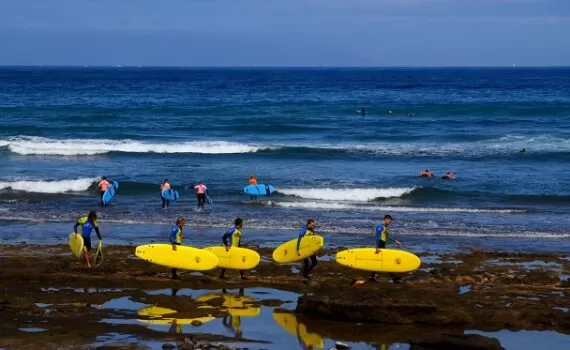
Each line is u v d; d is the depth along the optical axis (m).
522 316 16.30
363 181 35.97
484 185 35.25
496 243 24.52
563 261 21.84
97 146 45.62
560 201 32.06
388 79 199.50
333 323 16.05
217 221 27.38
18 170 38.16
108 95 102.38
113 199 31.97
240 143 48.09
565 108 69.81
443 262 21.44
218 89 127.44
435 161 42.41
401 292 18.02
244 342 14.80
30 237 24.48
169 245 19.83
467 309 16.61
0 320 15.73
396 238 25.06
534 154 44.22
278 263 20.77
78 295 17.70
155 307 16.92
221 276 19.44
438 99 93.81
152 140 50.19
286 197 32.59
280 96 102.19
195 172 38.12
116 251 22.06
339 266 20.73
